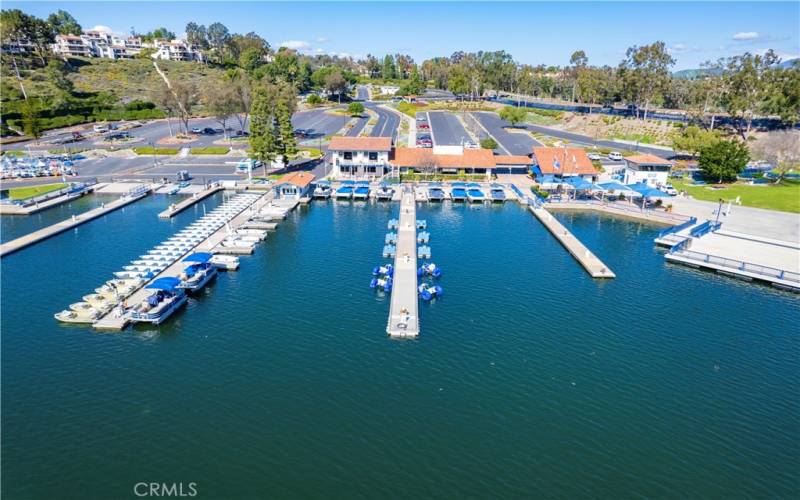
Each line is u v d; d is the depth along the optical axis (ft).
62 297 194.39
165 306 181.06
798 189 359.46
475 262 237.04
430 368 153.48
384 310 188.44
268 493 108.47
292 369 152.05
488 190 365.61
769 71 508.94
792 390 146.41
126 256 235.40
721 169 367.86
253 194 347.77
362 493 108.78
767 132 511.81
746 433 129.49
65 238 260.01
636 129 590.14
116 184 368.89
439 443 123.54
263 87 522.06
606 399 141.28
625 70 643.86
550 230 282.15
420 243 260.83
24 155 450.71
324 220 299.17
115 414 132.16
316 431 126.72
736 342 171.22
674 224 291.17
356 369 152.35
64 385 143.54
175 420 130.31
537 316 186.39
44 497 107.55
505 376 150.41
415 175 394.32
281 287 207.10
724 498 110.01
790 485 113.60
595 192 363.15
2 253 231.09
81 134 540.52
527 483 112.47
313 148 490.90
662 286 213.66
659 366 157.17
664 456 121.39
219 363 154.71
